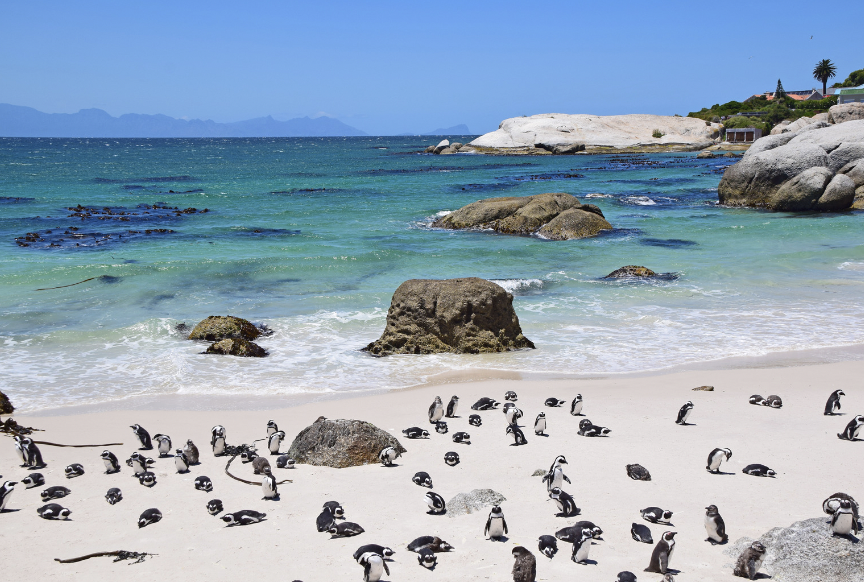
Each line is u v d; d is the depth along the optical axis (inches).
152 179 2721.5
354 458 391.5
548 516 312.2
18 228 1413.6
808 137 1708.9
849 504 257.3
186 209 1694.1
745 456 388.2
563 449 408.5
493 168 3405.5
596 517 310.3
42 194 2085.4
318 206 1779.0
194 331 692.7
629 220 1477.6
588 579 253.1
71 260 1064.8
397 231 1373.0
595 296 856.3
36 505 341.4
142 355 639.1
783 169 1611.7
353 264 1034.1
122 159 4707.2
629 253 1121.4
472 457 398.0
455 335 661.9
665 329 721.0
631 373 589.0
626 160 3981.3
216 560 277.4
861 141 1608.0
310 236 1310.3
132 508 335.0
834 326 719.7
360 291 879.7
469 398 527.5
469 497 328.5
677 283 912.9
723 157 4052.7
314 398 534.0
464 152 5108.3
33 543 298.5
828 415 469.4
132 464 373.1
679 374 580.7
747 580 252.2
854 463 374.9
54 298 836.0
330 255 1096.8
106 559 281.3
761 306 800.9
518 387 552.4
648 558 270.2
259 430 460.4
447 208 1706.4
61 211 1674.5
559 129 5068.9
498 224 1357.0
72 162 4229.8
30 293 860.0
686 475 360.5
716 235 1282.0
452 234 1330.0
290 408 508.1
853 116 3132.4
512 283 903.7
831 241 1194.6
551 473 329.1
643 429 444.5
